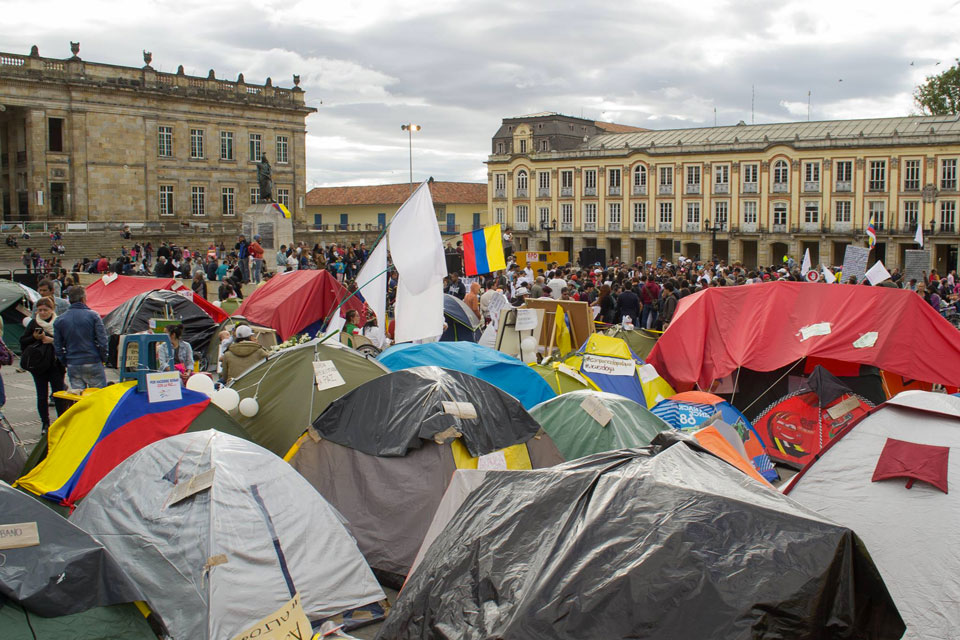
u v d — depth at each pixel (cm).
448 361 1122
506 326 1476
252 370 1052
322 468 826
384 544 767
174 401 867
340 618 656
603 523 431
